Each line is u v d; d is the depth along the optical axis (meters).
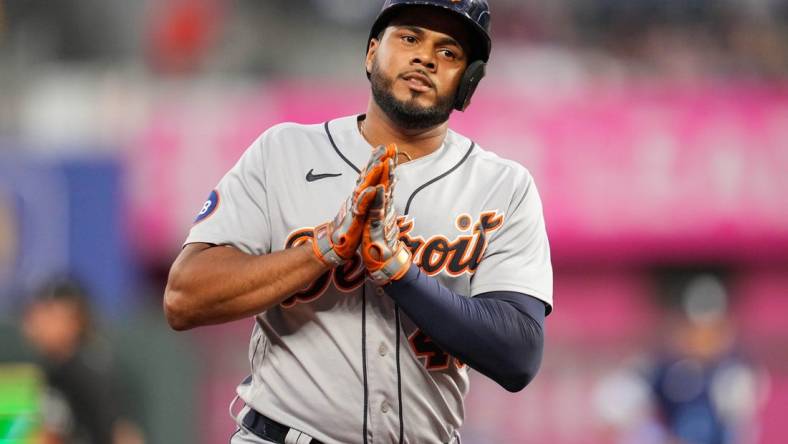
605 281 34.16
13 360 22.56
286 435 9.88
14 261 29.67
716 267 34.47
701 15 45.09
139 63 39.97
